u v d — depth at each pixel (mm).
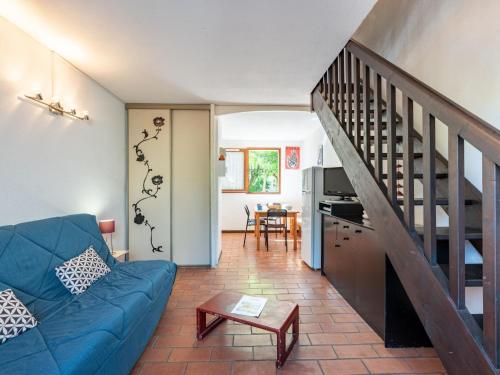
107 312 1573
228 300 2135
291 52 2336
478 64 1653
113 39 2148
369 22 2932
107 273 2234
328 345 2029
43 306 1721
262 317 1870
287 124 5195
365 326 2297
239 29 1992
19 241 1755
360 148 2105
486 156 999
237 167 6879
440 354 1279
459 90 1799
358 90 2113
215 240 4000
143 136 3889
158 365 1799
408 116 1478
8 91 1916
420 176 1687
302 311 2570
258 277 3516
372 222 1853
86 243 2324
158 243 3945
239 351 1954
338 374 1727
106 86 3193
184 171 4008
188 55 2402
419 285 1402
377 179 1812
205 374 1719
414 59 2260
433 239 1327
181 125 3988
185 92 3395
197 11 1781
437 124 2020
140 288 1950
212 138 3939
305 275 3592
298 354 1920
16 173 1988
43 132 2246
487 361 1038
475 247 1728
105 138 3297
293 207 6879
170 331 2211
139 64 2594
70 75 2590
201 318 2082
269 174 6883
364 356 1908
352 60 2408
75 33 2062
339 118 2479
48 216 2301
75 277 1925
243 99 3672
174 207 4008
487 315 1040
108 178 3377
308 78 2918
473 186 1711
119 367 1542
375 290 2186
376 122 1803
